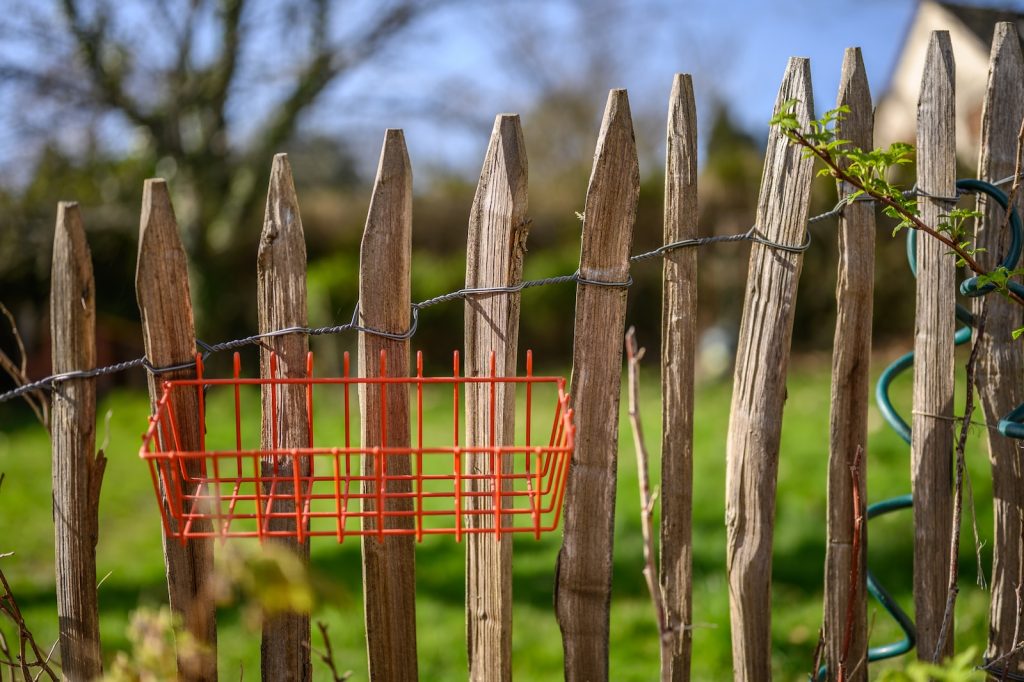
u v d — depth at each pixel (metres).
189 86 10.80
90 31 10.06
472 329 1.96
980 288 1.98
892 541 4.27
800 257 1.99
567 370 10.97
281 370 1.87
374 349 1.90
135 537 4.98
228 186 11.34
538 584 4.00
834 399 2.06
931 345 2.08
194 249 10.98
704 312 11.04
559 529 4.64
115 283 10.88
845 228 2.03
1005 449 2.11
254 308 11.61
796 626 3.49
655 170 12.66
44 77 10.06
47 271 10.09
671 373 1.99
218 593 1.22
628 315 11.87
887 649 2.19
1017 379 2.11
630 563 4.17
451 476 1.85
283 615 1.93
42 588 4.09
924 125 2.07
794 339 11.01
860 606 2.10
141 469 6.40
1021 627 2.09
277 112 11.31
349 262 10.90
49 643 3.34
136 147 11.20
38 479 6.32
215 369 11.01
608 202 1.93
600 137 1.91
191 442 1.86
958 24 9.76
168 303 1.82
